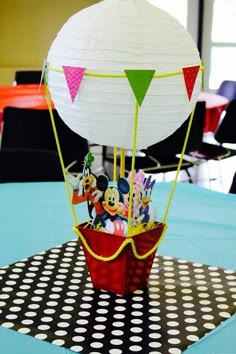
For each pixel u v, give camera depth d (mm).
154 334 881
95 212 1040
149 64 885
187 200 1617
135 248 998
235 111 3477
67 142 3008
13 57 5402
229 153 3582
